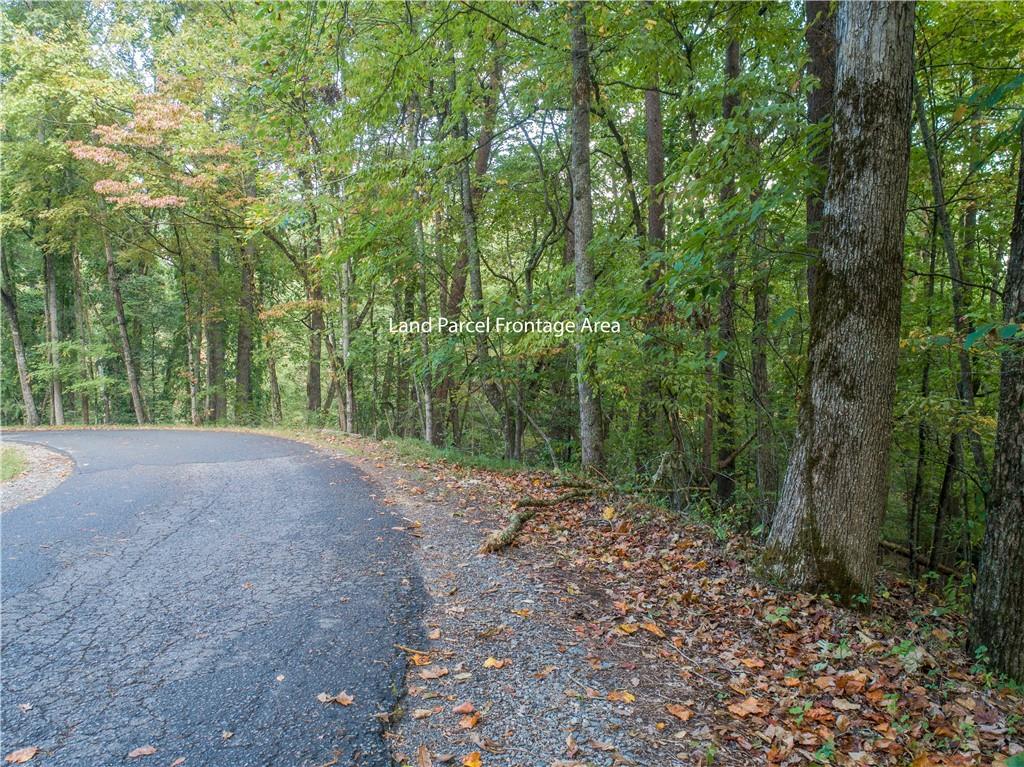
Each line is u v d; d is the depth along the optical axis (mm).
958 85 7320
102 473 9016
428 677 3201
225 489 7863
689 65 8617
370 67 8648
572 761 2543
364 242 9602
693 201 6324
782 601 4438
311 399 21219
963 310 6125
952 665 3766
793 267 6410
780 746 2770
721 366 8734
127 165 15297
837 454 4473
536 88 10367
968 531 7836
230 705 2898
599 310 7172
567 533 6086
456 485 8344
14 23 17594
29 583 4438
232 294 22078
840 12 4379
